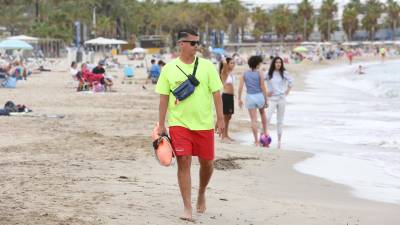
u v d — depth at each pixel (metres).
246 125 31.11
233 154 20.80
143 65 97.75
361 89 69.81
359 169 20.03
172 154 11.35
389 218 12.97
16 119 28.41
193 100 11.33
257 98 23.58
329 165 20.48
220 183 16.09
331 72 122.31
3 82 50.53
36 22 143.88
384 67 145.88
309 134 29.16
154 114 33.00
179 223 11.20
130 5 197.25
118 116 31.36
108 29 171.62
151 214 11.70
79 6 166.88
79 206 11.92
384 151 24.25
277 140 26.84
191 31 11.36
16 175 15.24
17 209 11.43
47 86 53.09
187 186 11.55
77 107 35.88
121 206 12.19
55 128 25.61
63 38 142.88
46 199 12.48
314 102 49.41
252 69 23.69
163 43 175.25
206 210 12.55
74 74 55.12
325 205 14.16
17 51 101.12
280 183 16.89
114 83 59.88
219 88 11.51
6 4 153.62
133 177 15.70
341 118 36.78
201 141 11.50
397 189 16.89
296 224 11.91
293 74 109.75
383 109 43.31
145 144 21.61
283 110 24.12
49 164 17.16
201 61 11.50
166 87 11.45
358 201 15.07
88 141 21.98
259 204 13.51
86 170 16.44
